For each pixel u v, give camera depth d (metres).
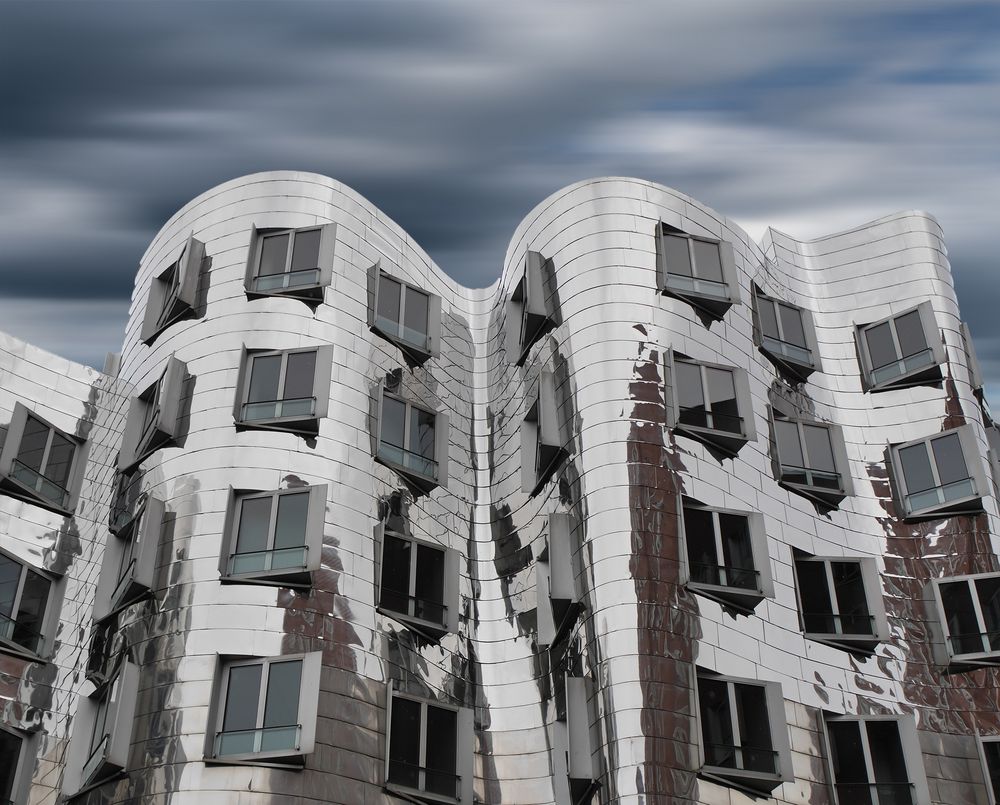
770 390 36.25
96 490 35.09
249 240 36.03
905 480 36.09
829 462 35.59
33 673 31.44
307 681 28.02
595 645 29.33
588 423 32.72
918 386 37.78
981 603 33.06
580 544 31.09
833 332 39.84
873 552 34.66
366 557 31.30
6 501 33.78
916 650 32.72
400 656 30.52
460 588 33.53
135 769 27.05
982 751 30.69
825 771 29.52
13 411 34.84
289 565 29.89
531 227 38.72
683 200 37.97
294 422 32.22
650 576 29.80
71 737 29.50
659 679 28.27
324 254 35.53
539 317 36.16
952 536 34.66
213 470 31.41
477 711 31.52
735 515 31.70
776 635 30.92
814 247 42.22
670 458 31.91
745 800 27.58
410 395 35.91
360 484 32.44
